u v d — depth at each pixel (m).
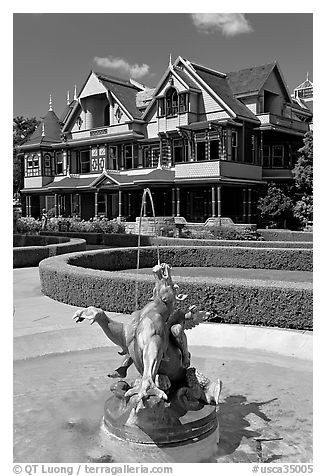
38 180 50.34
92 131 46.28
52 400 6.22
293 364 7.57
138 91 47.31
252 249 20.97
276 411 5.85
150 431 4.89
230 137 36.59
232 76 42.84
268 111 41.75
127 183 39.28
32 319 10.31
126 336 5.32
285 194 37.47
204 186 35.94
